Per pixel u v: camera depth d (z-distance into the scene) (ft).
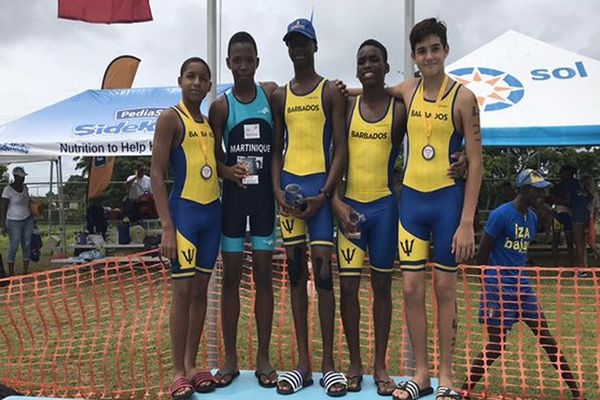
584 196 33.68
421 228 10.84
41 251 48.21
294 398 10.94
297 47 11.12
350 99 11.56
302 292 11.57
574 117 27.48
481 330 19.51
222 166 11.60
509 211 13.87
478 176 10.46
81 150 31.58
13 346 19.45
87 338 19.89
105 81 42.70
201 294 11.60
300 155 11.21
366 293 22.13
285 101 11.39
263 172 11.55
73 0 14.97
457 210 10.61
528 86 30.17
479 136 10.55
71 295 27.68
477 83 30.76
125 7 15.10
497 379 15.67
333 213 11.23
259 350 11.95
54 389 14.98
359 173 11.14
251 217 11.64
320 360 17.25
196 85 11.26
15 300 26.66
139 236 38.01
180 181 11.25
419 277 10.85
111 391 14.94
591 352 17.66
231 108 11.65
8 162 40.65
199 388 11.25
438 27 10.57
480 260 14.46
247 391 11.37
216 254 11.61
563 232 39.70
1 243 62.59
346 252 11.24
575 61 32.30
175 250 11.08
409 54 12.50
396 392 10.68
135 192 39.93
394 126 11.09
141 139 30.83
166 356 17.79
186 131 11.16
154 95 36.27
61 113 34.50
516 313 13.83
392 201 11.24
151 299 18.98
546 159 60.75
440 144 10.62
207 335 14.07
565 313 19.84
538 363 14.79
